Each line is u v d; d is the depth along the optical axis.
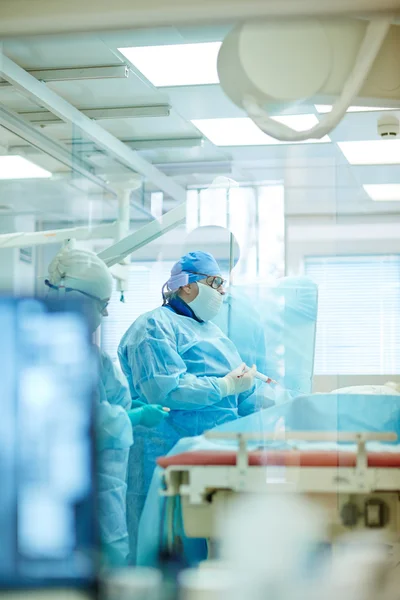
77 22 1.93
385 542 1.78
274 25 1.94
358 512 1.78
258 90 1.99
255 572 1.76
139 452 2.13
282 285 2.26
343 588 1.76
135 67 2.27
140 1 1.87
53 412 1.23
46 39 2.07
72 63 2.30
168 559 1.91
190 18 1.89
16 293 1.25
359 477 1.75
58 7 1.90
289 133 2.06
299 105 2.03
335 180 2.32
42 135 2.59
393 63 2.00
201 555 1.88
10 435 1.22
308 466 1.77
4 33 2.00
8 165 2.65
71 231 2.45
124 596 1.69
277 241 2.31
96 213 2.55
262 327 2.24
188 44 2.07
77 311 1.25
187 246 2.36
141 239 2.40
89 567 1.20
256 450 1.83
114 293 2.32
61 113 2.53
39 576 1.19
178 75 2.28
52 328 1.25
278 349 2.21
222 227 2.35
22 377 1.23
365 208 2.33
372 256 2.30
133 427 2.14
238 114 2.36
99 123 2.52
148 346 2.20
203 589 1.72
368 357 2.22
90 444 1.23
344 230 2.33
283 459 1.79
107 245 2.44
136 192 2.48
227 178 2.38
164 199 2.45
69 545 1.20
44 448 1.22
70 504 1.21
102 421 2.02
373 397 1.99
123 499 2.05
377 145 2.28
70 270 2.16
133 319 2.28
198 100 2.37
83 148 2.58
